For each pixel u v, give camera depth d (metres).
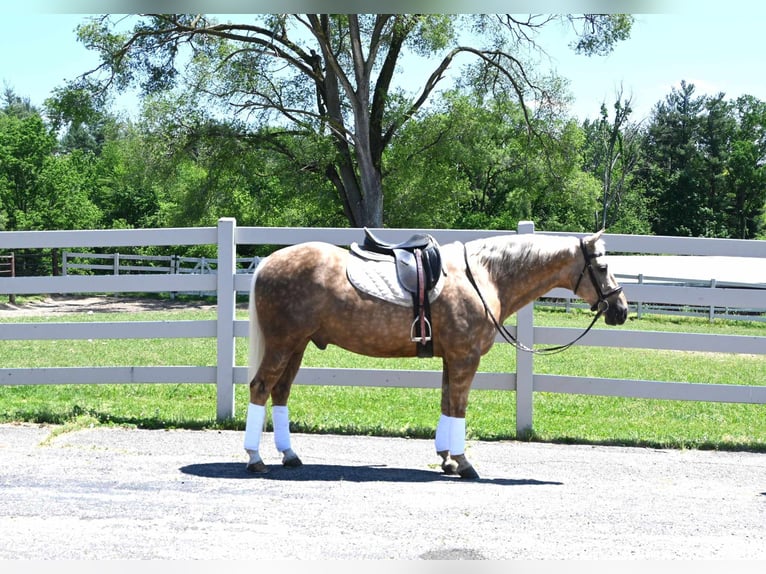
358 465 6.92
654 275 30.95
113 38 30.22
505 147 42.44
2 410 8.91
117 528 4.98
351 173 33.84
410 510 5.50
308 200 34.03
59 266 36.62
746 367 16.30
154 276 8.75
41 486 5.86
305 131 31.64
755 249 8.18
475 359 6.54
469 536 4.98
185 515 5.27
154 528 5.00
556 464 7.19
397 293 6.41
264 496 5.77
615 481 6.59
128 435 7.83
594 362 15.89
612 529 5.22
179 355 15.10
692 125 84.75
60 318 22.48
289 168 33.19
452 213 36.50
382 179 34.53
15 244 8.67
